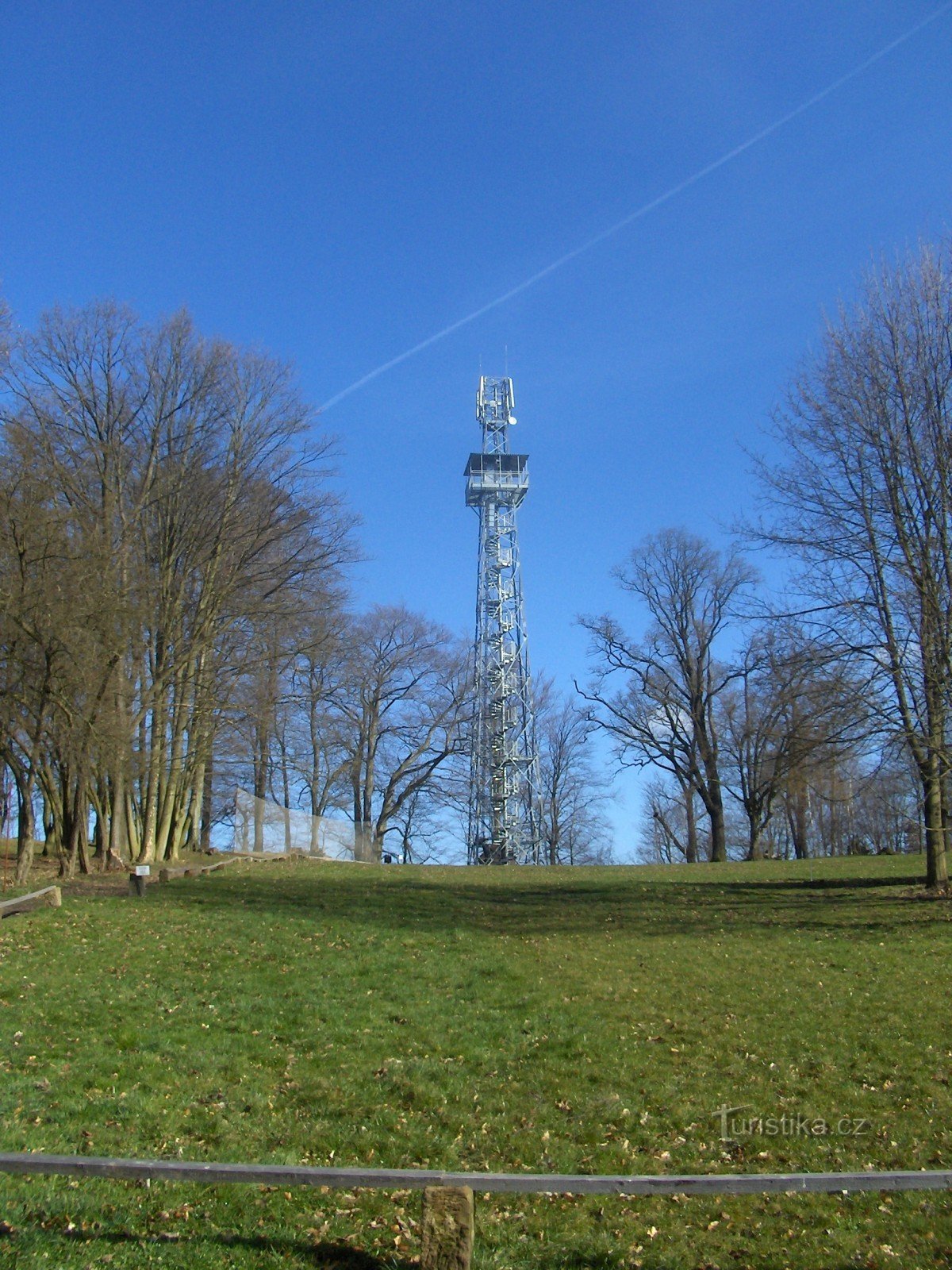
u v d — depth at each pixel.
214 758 37.88
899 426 22.80
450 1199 6.78
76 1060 11.02
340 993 14.31
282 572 33.09
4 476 23.16
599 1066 11.55
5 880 25.11
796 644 23.05
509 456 59.09
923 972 16.02
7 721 23.94
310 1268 7.11
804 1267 7.39
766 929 20.44
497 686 55.88
